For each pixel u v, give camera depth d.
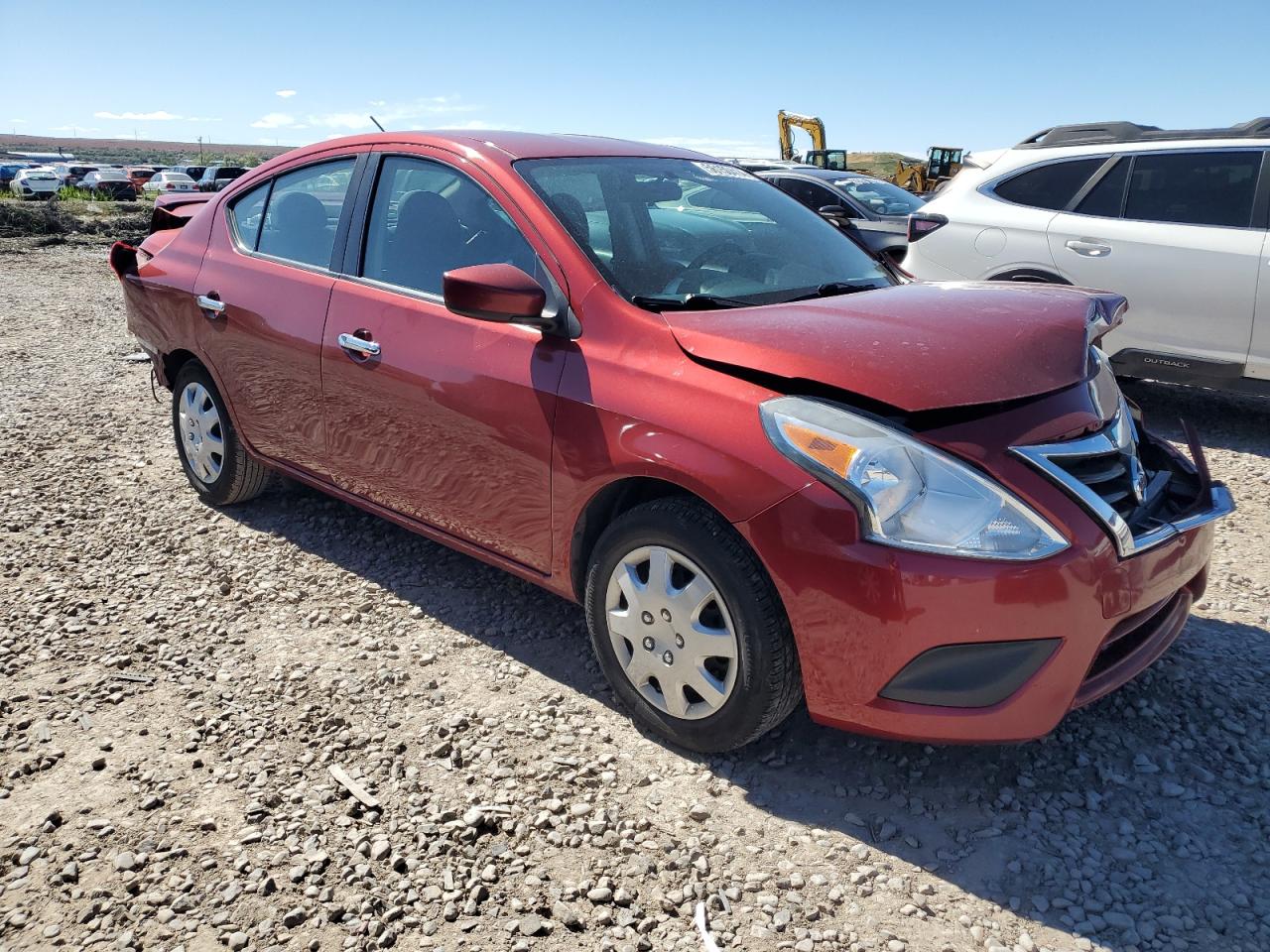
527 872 2.38
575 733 2.93
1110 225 6.26
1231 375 5.93
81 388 7.22
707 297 3.05
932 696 2.39
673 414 2.65
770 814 2.58
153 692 3.15
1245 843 2.48
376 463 3.64
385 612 3.70
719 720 2.68
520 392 3.02
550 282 3.05
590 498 2.88
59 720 2.99
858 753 2.84
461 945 2.16
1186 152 6.06
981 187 6.91
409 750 2.84
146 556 4.20
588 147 3.67
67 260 16.45
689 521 2.61
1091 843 2.48
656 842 2.48
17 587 3.90
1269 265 5.65
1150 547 2.51
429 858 2.42
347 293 3.69
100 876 2.36
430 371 3.30
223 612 3.70
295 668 3.30
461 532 3.41
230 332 4.17
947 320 2.75
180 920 2.22
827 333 2.63
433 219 3.48
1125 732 2.94
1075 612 2.36
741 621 2.54
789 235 3.62
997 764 2.79
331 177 3.95
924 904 2.28
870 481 2.35
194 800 2.62
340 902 2.28
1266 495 5.08
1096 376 2.76
